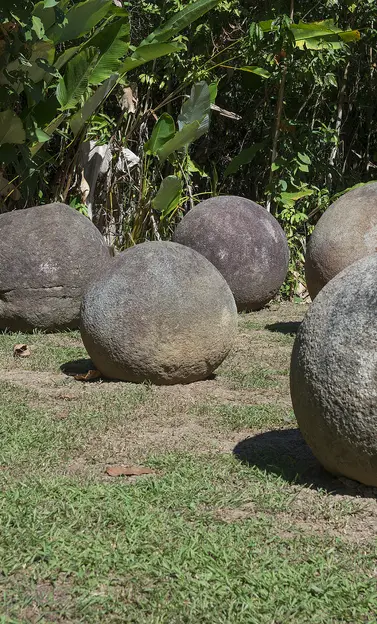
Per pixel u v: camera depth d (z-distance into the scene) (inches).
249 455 186.5
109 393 237.1
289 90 513.0
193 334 245.4
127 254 255.9
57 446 189.5
